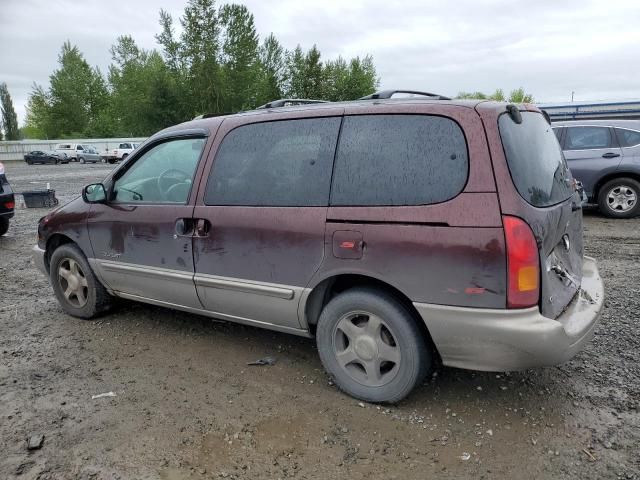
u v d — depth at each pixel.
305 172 3.06
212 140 3.51
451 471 2.43
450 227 2.55
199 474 2.44
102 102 78.00
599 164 8.89
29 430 2.81
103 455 2.59
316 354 3.71
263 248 3.17
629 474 2.38
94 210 4.14
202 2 57.44
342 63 70.56
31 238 8.86
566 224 2.98
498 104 2.69
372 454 2.57
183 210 3.54
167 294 3.79
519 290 2.46
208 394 3.18
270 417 2.91
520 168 2.57
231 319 3.56
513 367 2.58
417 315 2.81
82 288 4.44
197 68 59.12
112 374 3.46
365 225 2.78
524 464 2.47
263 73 66.81
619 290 4.95
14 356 3.78
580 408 2.92
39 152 44.53
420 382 2.88
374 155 2.84
